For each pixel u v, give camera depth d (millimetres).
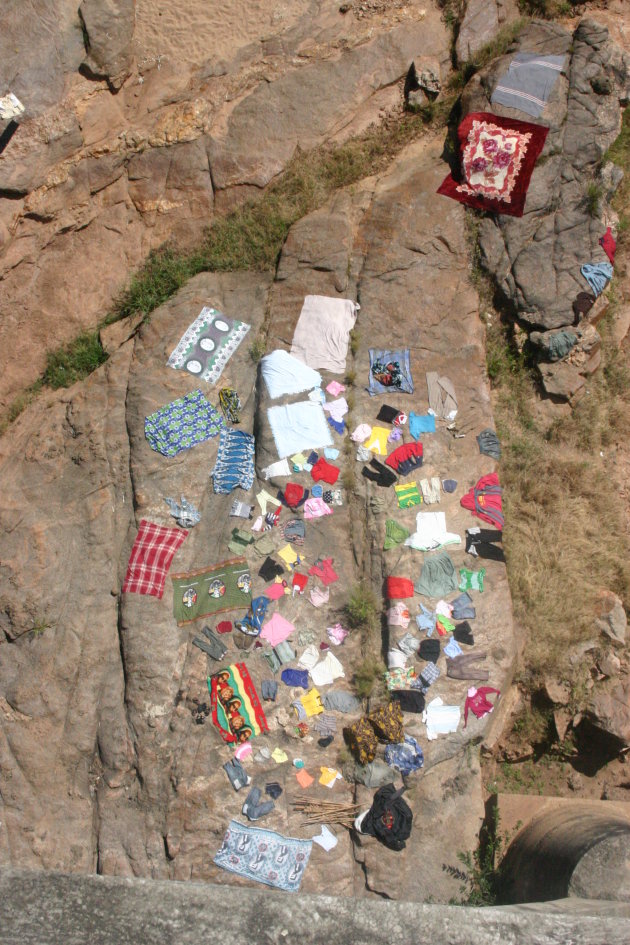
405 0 7676
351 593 6344
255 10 7656
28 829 6121
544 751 6391
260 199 7523
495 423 6969
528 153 7012
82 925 3057
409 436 6645
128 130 7574
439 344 6867
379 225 7117
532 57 7137
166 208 7637
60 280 7590
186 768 6039
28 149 7223
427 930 3062
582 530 6730
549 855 5031
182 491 6664
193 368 6949
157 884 3133
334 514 6516
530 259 6934
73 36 7215
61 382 7457
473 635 6184
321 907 3090
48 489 6871
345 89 7594
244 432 6797
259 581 6379
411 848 5836
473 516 6477
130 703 6219
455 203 7102
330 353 6844
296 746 6059
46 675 6402
